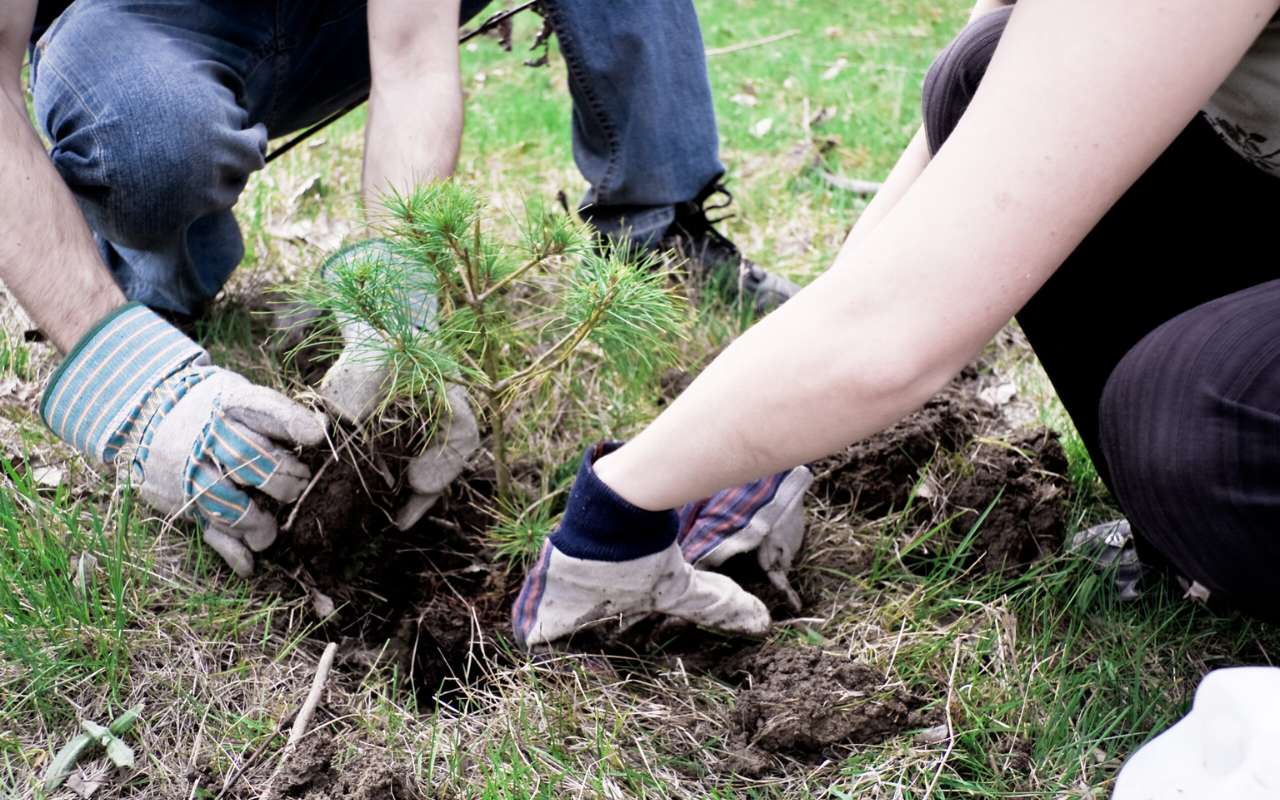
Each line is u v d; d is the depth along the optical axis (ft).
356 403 4.99
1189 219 4.75
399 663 5.21
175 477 4.87
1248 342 3.62
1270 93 3.73
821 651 4.80
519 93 12.38
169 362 4.96
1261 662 4.95
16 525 4.99
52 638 4.71
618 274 4.83
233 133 5.87
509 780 4.32
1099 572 5.35
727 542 5.16
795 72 13.03
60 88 5.85
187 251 6.45
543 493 5.95
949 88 4.76
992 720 4.60
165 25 6.09
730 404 3.59
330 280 4.90
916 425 5.98
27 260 4.80
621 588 4.59
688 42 7.18
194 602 5.01
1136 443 3.84
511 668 5.10
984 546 5.55
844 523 5.86
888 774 4.39
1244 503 3.56
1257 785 3.07
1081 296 4.96
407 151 5.23
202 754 4.44
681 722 4.72
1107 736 4.51
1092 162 3.00
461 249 4.81
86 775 4.32
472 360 5.12
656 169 7.36
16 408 6.22
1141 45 2.91
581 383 6.62
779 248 8.80
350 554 5.41
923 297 3.18
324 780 4.30
